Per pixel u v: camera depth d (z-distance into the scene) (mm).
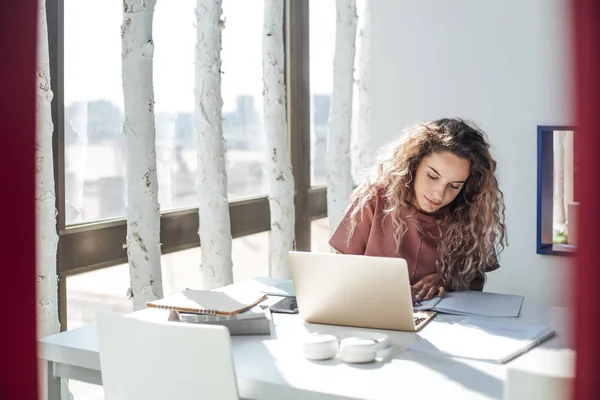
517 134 3547
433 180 2229
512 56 3539
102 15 2459
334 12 3971
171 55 2785
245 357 1588
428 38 3729
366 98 3889
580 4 471
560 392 928
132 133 2326
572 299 501
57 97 2262
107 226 2484
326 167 4004
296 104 3594
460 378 1426
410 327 1782
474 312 1959
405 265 1722
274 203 3209
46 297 2004
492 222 2303
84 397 2453
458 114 3682
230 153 3215
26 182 812
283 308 2037
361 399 1313
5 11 814
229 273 2791
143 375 1415
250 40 3291
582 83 474
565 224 3434
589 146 478
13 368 792
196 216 2936
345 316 1853
